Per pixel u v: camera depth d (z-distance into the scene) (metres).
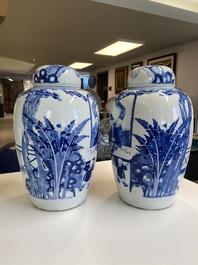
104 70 6.83
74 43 3.85
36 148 0.50
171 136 0.51
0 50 4.47
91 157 0.55
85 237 0.46
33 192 0.55
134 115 0.51
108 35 3.35
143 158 0.52
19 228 0.49
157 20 2.67
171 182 0.55
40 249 0.43
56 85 0.50
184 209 0.59
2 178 0.79
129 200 0.59
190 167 1.40
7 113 11.85
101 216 0.54
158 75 0.52
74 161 0.52
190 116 0.53
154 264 0.39
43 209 0.56
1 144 4.25
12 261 0.40
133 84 0.55
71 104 0.49
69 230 0.49
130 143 0.53
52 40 3.66
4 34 3.32
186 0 2.58
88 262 0.39
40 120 0.48
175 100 0.51
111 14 2.49
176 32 3.20
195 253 0.42
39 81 0.51
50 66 0.51
